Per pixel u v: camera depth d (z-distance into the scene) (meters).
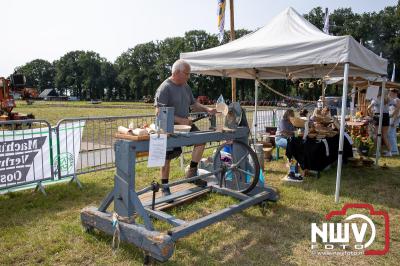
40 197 4.84
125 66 95.50
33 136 4.89
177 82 4.24
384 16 54.78
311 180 5.88
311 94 43.00
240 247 3.33
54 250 3.21
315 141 6.01
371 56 5.59
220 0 7.45
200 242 3.40
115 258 3.05
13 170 4.68
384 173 6.49
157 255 2.72
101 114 25.58
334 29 55.72
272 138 8.79
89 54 105.25
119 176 3.12
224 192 4.62
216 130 4.00
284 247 3.34
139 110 32.41
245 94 65.44
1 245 3.31
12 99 15.77
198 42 79.94
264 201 4.31
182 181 3.93
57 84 111.69
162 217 3.39
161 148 3.04
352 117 10.80
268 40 5.41
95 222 3.38
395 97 8.57
